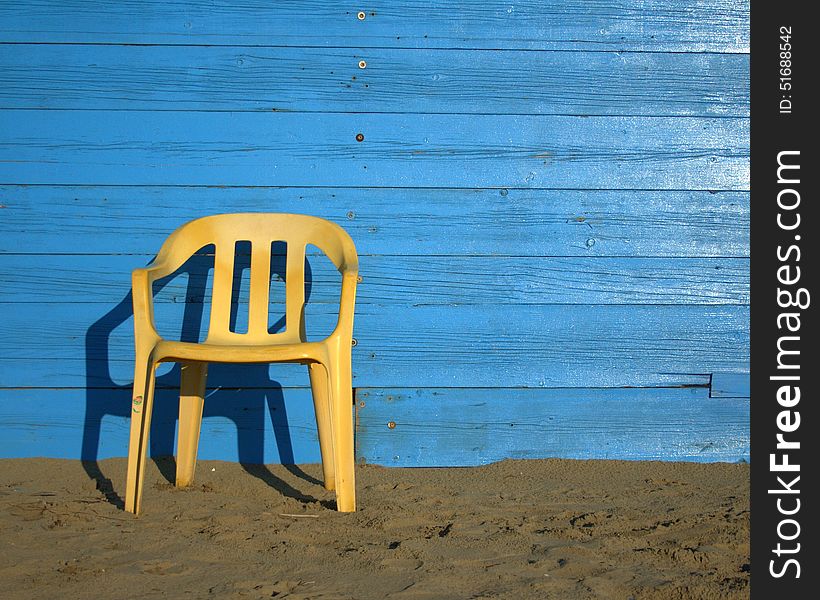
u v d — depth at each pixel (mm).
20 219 3748
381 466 3820
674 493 3455
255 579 2473
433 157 3824
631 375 3881
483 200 3838
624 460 3875
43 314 3760
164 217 3777
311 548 2736
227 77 3783
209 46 3773
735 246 3891
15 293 3750
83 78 3756
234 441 3803
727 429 3889
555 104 3854
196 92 3773
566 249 3861
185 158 3775
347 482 3127
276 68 3789
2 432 3752
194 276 3791
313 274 3805
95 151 3762
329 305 3809
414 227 3824
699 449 3896
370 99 3811
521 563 2627
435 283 3830
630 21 3867
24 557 2613
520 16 3836
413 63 3816
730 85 3891
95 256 3770
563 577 2525
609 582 2471
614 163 3871
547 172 3855
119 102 3762
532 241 3852
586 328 3871
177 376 3799
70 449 3775
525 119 3848
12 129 3742
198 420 3475
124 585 2420
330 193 3807
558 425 3873
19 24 3738
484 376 3848
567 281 3863
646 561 2662
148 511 3119
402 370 3824
